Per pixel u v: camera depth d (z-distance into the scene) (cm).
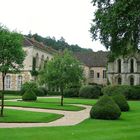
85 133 1677
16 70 2469
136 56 7125
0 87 6900
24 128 1841
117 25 2347
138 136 1612
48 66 3784
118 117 2464
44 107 3359
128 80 7169
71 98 5303
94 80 8650
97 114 2452
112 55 2919
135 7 2208
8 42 2369
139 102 4491
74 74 3725
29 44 6888
